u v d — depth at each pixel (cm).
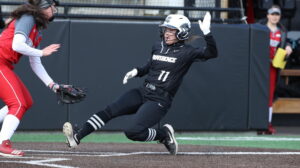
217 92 3641
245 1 4759
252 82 3672
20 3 3634
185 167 2005
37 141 3173
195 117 3628
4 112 2361
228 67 3644
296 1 4978
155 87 2402
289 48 3909
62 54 3528
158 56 2427
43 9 2230
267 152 2620
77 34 3541
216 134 3688
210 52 2398
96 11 3909
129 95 2416
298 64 4744
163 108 2403
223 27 3631
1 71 2212
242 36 3650
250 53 3662
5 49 2211
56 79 3522
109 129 3594
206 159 2292
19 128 3538
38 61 2350
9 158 2198
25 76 3509
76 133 2347
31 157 2245
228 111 3656
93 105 3559
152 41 3584
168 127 2464
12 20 2253
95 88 3556
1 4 3609
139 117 2361
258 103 3688
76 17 3722
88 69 3550
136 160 2203
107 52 3562
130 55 3575
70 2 3928
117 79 3569
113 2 3928
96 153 2525
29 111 3534
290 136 3719
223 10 3781
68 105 3550
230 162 2192
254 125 3688
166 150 2705
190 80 3612
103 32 3559
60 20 3525
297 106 4312
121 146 2927
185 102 3616
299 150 2762
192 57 2416
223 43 3634
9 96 2206
